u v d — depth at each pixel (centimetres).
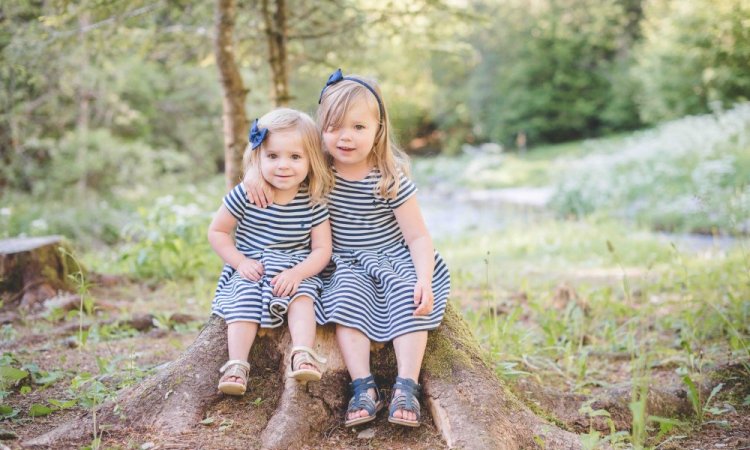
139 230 699
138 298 506
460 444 232
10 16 636
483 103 2806
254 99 1266
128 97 1321
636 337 427
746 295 466
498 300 521
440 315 265
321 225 276
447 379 255
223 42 495
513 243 928
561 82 2691
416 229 279
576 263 759
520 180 1889
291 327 253
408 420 236
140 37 611
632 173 1271
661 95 1933
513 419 250
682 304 484
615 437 246
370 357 265
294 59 678
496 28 2684
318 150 273
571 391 326
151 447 226
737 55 1730
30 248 471
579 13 2658
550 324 412
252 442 231
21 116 998
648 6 2277
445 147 2966
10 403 278
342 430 248
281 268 263
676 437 265
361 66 710
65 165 1096
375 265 270
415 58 727
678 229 982
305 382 253
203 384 253
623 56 2661
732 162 1141
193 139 1499
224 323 270
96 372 322
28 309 451
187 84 1395
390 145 283
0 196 1093
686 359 362
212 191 1257
